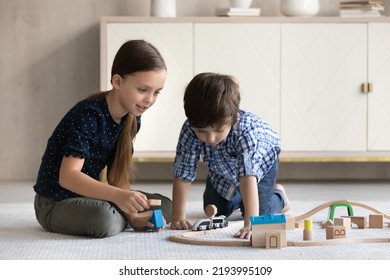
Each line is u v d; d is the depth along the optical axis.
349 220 2.41
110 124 2.37
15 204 3.22
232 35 4.36
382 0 4.68
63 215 2.29
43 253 2.00
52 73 4.70
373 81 4.41
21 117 4.72
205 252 2.01
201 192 3.93
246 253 1.99
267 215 2.09
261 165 2.52
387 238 2.17
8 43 4.68
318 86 4.39
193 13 4.68
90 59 4.70
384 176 4.82
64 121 2.35
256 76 4.38
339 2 4.70
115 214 2.27
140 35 4.35
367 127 4.42
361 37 4.39
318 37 4.38
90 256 1.96
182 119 4.38
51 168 2.37
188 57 4.36
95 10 4.68
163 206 2.55
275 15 4.69
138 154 4.38
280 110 4.39
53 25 4.68
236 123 2.36
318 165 4.80
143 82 2.26
